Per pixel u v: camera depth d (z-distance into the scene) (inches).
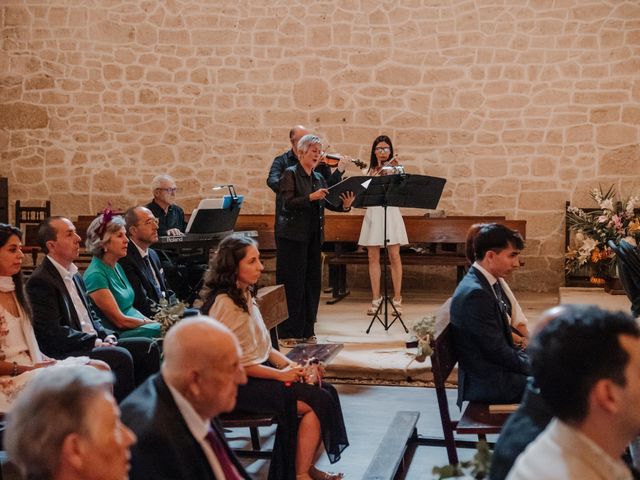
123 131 363.9
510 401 141.5
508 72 347.3
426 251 327.3
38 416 60.8
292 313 244.1
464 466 83.1
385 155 294.2
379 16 351.9
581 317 58.6
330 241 321.4
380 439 173.3
